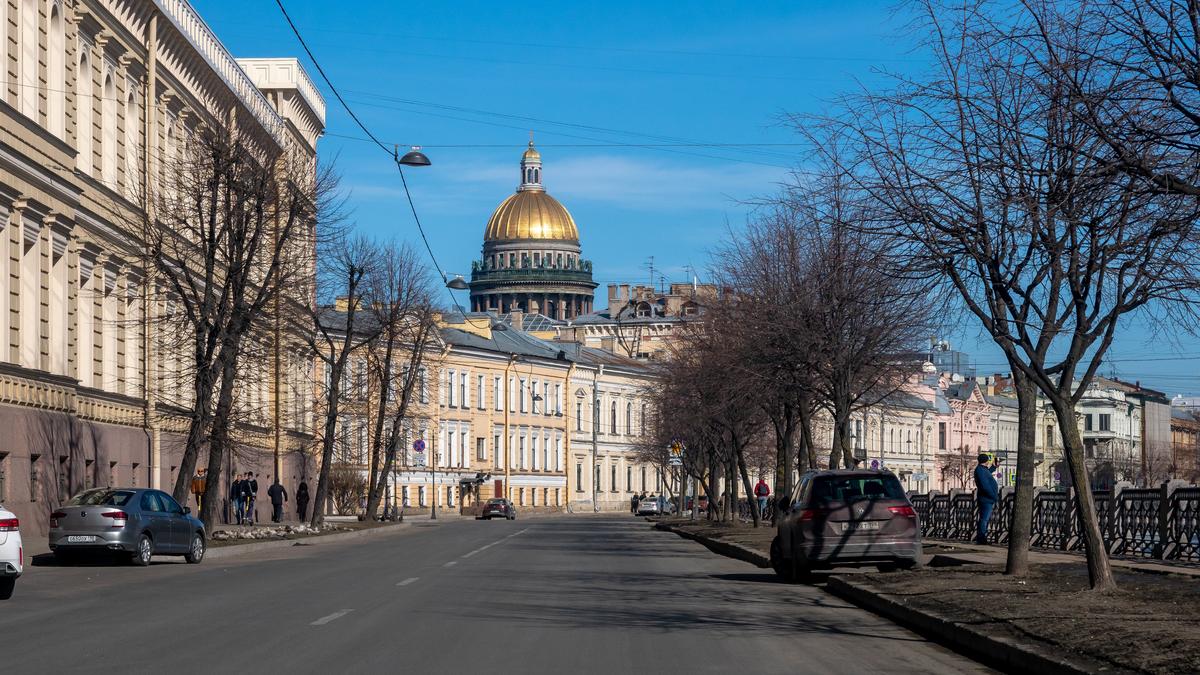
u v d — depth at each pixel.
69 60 39.34
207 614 17.42
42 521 36.69
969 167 16.45
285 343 54.31
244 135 41.62
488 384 100.81
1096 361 17.12
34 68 36.78
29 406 36.03
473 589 21.69
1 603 19.41
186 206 40.50
